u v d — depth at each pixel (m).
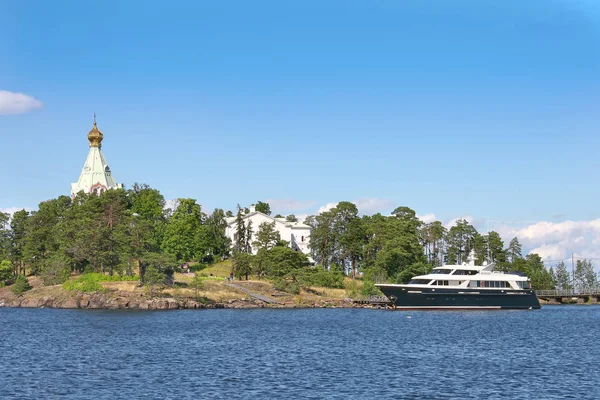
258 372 77.81
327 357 89.88
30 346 99.12
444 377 75.69
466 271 179.25
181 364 83.12
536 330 128.88
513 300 181.12
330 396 65.50
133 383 71.00
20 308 182.25
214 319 147.75
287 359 87.88
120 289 186.88
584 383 72.69
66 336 112.19
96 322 138.12
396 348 99.75
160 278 182.25
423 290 177.00
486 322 145.12
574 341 111.00
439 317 158.00
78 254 199.50
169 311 172.12
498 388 69.88
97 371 77.94
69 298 185.25
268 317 155.50
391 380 73.62
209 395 65.50
